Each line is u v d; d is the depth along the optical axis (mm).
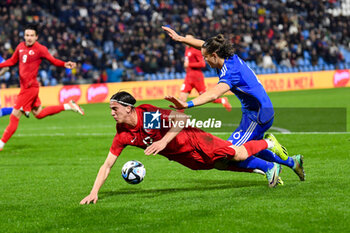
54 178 15148
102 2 62375
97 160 18531
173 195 11836
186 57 29047
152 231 8781
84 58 53562
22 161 18844
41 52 20875
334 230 8414
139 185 13602
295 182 12750
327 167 14883
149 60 56688
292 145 19969
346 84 63750
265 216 9336
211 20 64688
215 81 55438
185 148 11062
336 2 77562
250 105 11711
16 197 12453
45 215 10242
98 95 51094
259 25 67438
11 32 52625
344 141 19953
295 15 72000
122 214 10016
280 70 64125
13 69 49281
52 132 27781
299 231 8438
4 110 21484
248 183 13055
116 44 57844
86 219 9766
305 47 68375
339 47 74000
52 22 55844
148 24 61688
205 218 9406
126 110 10414
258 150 11508
